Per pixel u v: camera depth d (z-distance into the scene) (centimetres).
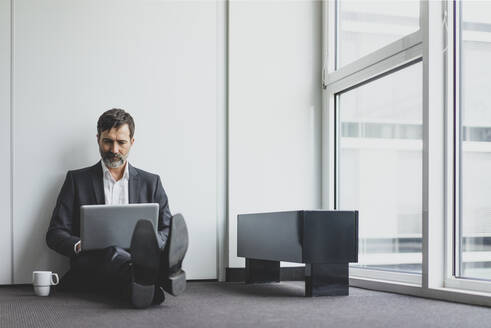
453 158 303
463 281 290
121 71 375
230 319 240
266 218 335
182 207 381
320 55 410
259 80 397
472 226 290
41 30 363
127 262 279
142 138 376
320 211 304
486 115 279
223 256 388
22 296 310
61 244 324
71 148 365
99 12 372
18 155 357
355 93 383
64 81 365
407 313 253
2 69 356
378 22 361
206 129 388
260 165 394
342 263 311
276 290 337
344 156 396
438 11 307
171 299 300
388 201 348
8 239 354
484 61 282
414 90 326
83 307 272
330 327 222
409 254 328
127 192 347
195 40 388
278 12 402
